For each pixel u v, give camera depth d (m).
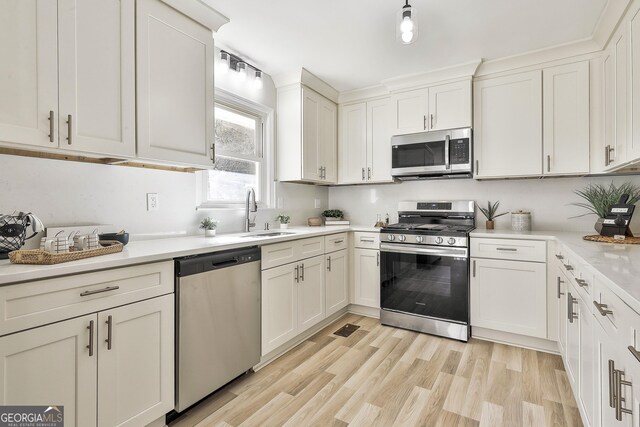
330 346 2.48
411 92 3.02
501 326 2.48
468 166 2.73
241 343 1.94
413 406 1.73
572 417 1.62
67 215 1.67
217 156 2.61
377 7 1.96
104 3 1.49
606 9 1.93
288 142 3.06
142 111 1.64
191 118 1.90
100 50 1.47
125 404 1.36
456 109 2.81
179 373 1.58
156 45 1.71
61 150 1.38
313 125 3.15
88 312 1.24
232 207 2.70
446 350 2.40
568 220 2.73
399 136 3.06
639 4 1.60
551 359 2.25
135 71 1.62
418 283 2.77
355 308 3.28
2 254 1.31
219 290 1.79
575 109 2.42
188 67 1.88
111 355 1.31
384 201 3.62
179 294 1.58
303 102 3.01
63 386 1.18
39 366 1.12
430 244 2.71
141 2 1.63
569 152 2.44
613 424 1.04
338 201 3.91
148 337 1.45
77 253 1.28
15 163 1.49
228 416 1.66
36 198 1.55
